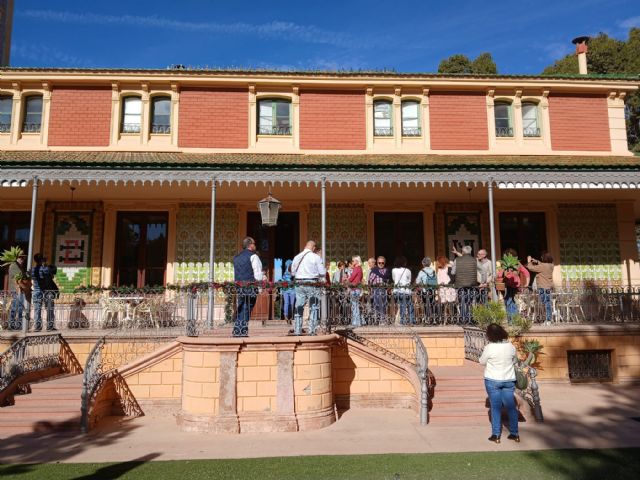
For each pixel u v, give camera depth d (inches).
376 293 468.4
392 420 361.1
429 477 234.2
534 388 359.9
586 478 230.1
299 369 347.6
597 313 498.3
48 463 268.2
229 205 629.3
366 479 232.1
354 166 498.3
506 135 675.4
